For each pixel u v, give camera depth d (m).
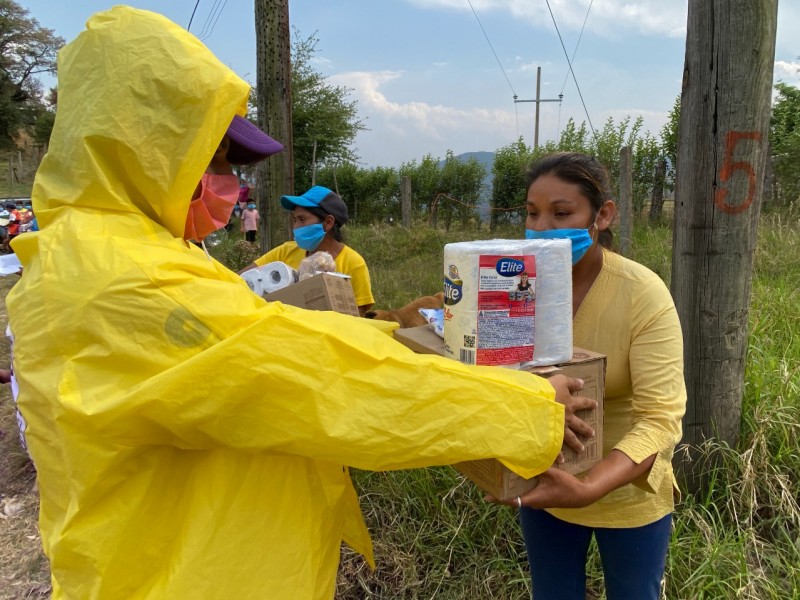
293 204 3.78
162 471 1.21
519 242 1.42
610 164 12.92
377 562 2.85
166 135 1.16
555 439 1.21
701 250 2.60
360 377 1.13
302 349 1.10
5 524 3.55
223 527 1.22
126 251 1.11
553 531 1.80
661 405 1.50
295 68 21.86
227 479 1.24
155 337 1.08
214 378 1.07
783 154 10.34
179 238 1.26
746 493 2.68
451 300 1.39
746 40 2.35
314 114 21.48
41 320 1.13
